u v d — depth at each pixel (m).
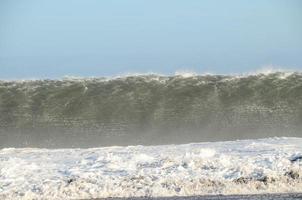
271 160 58.56
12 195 51.72
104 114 106.00
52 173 58.84
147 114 105.06
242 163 57.50
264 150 66.12
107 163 62.28
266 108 102.94
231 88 107.38
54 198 50.59
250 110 102.69
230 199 47.78
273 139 77.50
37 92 111.44
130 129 101.38
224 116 102.25
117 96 109.00
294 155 60.66
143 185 52.72
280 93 105.19
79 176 55.78
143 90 109.56
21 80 115.12
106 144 95.81
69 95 110.19
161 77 112.12
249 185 51.53
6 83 114.19
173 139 96.81
